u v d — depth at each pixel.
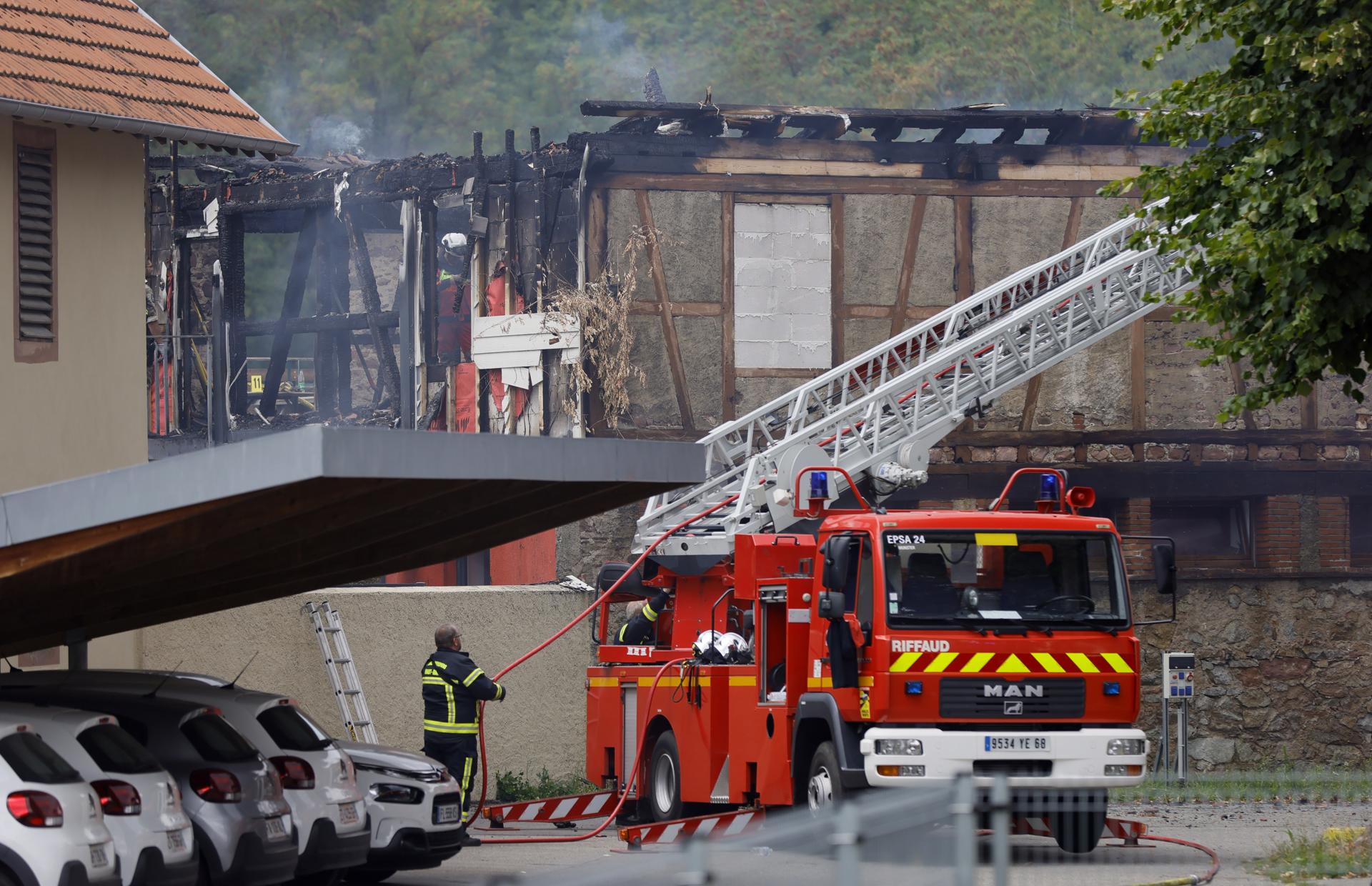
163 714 25.22
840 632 33.81
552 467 24.42
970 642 33.41
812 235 68.06
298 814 26.83
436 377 70.62
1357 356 33.50
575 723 54.53
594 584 66.12
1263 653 68.88
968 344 57.22
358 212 73.88
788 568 38.41
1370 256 32.25
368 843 28.56
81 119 43.25
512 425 67.75
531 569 67.56
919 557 33.81
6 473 42.84
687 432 66.56
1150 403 69.75
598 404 66.00
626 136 66.88
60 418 44.72
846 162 68.31
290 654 48.97
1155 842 36.75
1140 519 68.88
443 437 22.16
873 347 68.06
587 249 66.50
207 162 81.19
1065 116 68.88
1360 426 70.44
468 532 31.34
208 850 24.20
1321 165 32.16
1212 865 32.34
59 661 43.78
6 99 40.88
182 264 80.12
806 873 15.08
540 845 40.59
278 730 27.66
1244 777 54.56
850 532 34.81
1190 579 68.69
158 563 25.64
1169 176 35.88
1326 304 32.59
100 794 21.50
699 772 40.38
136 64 47.91
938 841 16.50
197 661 47.56
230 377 78.12
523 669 53.84
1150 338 69.75
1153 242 36.91
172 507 21.06
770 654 37.91
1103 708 33.97
